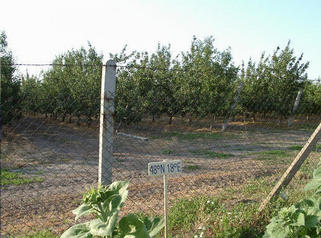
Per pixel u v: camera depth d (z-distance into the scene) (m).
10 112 11.90
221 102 14.52
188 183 6.25
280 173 6.76
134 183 6.27
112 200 2.33
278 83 17.92
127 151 10.87
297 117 17.30
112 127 3.11
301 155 3.84
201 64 16.69
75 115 18.16
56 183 6.70
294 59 18.27
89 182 6.80
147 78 14.60
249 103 13.85
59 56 20.50
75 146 12.34
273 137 13.80
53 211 4.81
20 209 4.93
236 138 13.63
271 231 2.82
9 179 6.97
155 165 2.97
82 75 16.67
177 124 17.50
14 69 11.85
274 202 3.81
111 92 3.09
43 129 15.29
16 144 12.02
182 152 10.76
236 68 17.28
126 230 2.42
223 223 3.43
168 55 18.11
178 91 14.98
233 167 8.04
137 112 14.71
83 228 2.42
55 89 16.28
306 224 2.84
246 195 5.07
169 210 4.26
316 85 18.86
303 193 4.40
